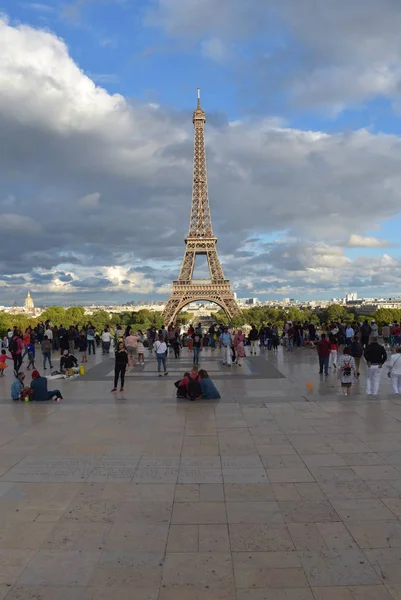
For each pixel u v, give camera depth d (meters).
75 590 11.77
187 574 12.41
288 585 11.90
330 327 73.25
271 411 30.97
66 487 18.25
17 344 51.53
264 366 54.75
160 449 22.95
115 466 20.55
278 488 17.95
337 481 18.59
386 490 17.66
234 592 11.65
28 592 11.70
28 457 21.88
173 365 57.06
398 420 28.02
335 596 11.47
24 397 35.34
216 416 29.78
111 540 14.17
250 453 22.19
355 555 13.23
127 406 33.19
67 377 47.94
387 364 36.88
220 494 17.45
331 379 44.31
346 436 24.77
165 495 17.41
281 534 14.44
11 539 14.29
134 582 12.07
